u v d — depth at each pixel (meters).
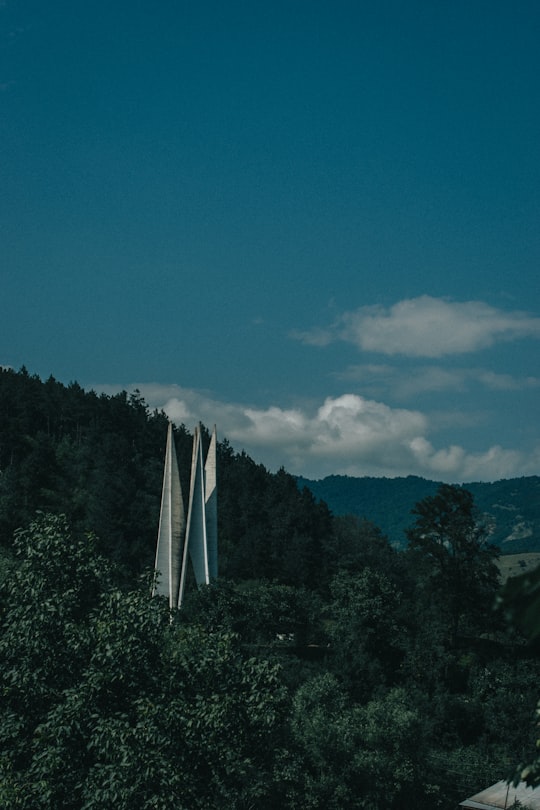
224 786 23.94
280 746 40.88
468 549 99.56
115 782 20.25
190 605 82.19
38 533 25.16
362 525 182.25
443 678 84.81
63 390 197.88
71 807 21.47
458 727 70.94
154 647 23.69
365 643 84.00
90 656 23.42
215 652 24.89
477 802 41.00
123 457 172.38
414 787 49.94
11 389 190.25
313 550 144.50
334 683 54.75
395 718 52.16
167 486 91.62
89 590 25.14
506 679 77.69
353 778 46.69
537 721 10.13
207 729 22.91
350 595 91.94
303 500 174.50
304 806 43.03
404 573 142.25
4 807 20.42
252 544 135.75
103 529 133.88
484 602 97.69
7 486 141.62
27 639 22.86
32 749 22.14
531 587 4.36
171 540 89.94
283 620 88.69
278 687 25.22
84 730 21.80
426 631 87.75
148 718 21.59
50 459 162.00
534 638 4.39
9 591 24.39
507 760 63.75
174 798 20.81
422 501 102.62
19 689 22.80
